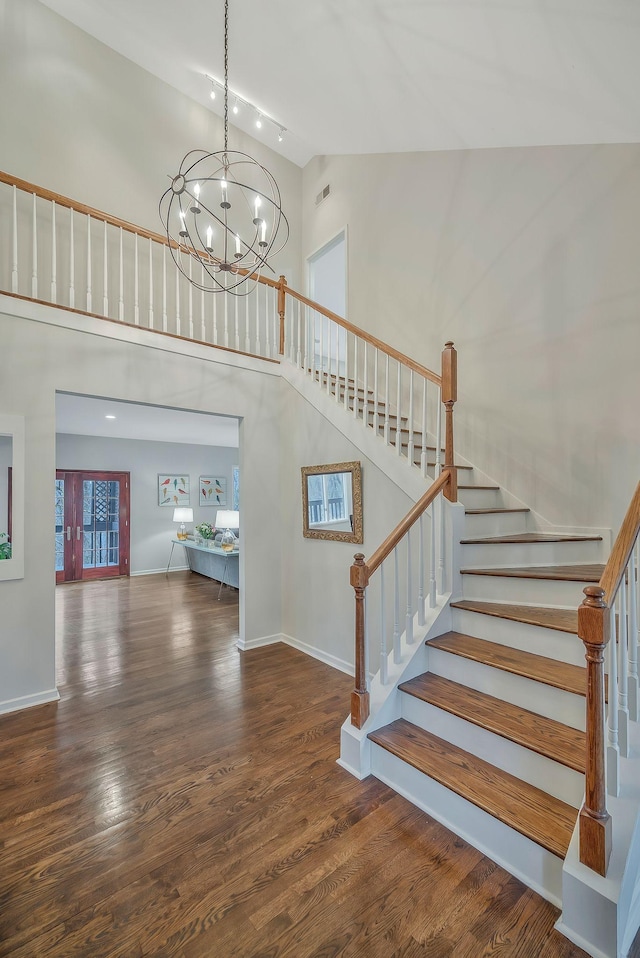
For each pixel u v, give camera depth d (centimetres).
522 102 270
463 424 388
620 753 164
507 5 198
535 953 137
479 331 376
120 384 337
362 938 142
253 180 556
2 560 288
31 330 302
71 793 210
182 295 474
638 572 192
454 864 170
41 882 162
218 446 948
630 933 143
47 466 306
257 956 137
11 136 390
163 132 481
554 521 323
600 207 296
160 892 158
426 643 252
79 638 442
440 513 277
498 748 195
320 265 638
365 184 503
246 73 426
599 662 142
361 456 342
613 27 181
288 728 268
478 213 378
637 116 238
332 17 284
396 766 211
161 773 225
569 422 314
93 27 430
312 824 190
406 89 317
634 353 280
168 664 371
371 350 487
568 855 148
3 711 287
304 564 402
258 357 420
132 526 826
